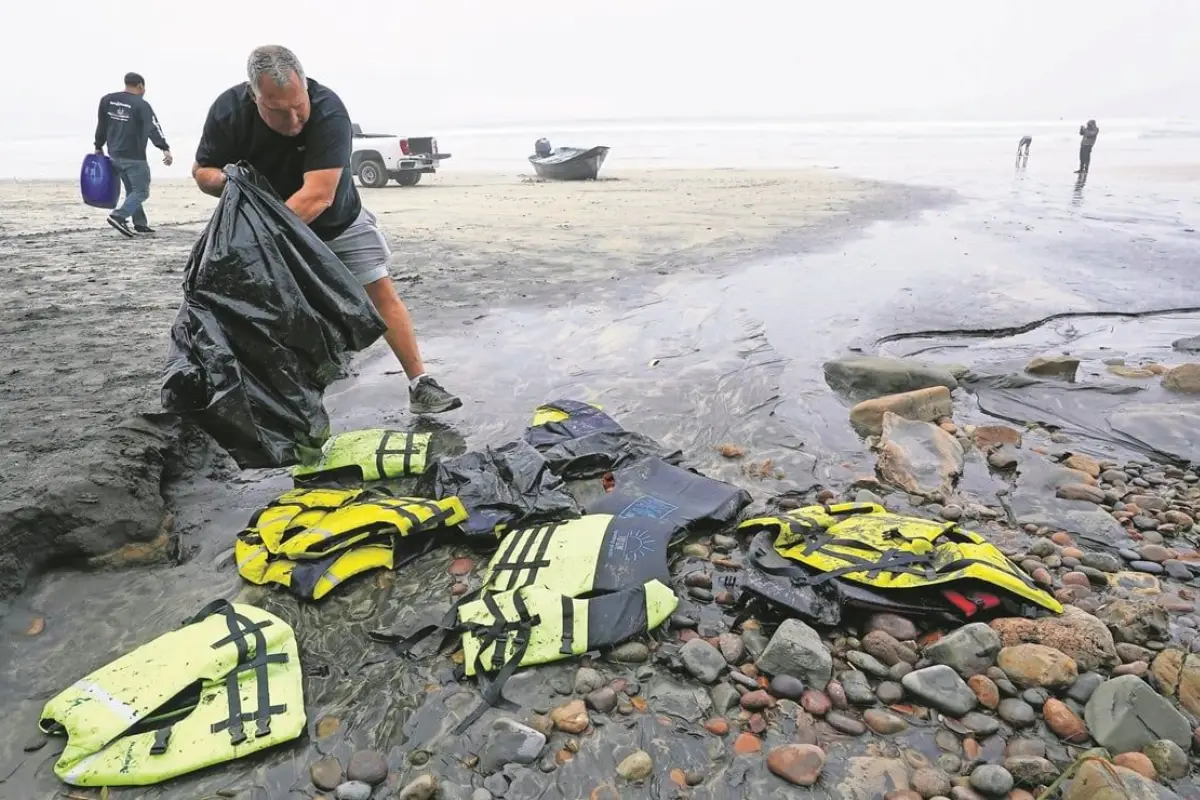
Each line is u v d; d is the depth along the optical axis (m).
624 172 26.19
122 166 10.74
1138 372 5.69
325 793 2.25
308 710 2.54
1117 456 4.48
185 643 2.61
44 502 3.17
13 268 8.72
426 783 2.22
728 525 3.61
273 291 3.50
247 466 3.60
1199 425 4.72
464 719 2.50
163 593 3.16
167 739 2.34
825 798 2.20
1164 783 2.23
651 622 2.82
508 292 7.93
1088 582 3.19
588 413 4.60
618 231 11.77
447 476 3.71
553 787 2.25
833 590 2.93
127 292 7.54
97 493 3.32
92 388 4.69
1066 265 9.27
